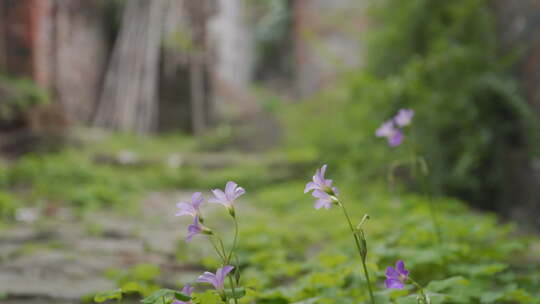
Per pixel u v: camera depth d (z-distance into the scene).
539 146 6.69
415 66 7.56
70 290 2.95
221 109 18.11
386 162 7.63
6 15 10.47
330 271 2.53
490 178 7.27
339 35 12.93
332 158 9.05
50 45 11.66
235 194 1.47
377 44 9.02
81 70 13.14
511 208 7.06
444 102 7.30
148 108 14.18
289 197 7.48
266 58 27.36
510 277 2.69
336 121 9.16
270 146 13.00
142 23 14.44
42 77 11.23
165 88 15.16
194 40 15.23
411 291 2.68
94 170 8.67
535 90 7.09
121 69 14.01
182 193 8.83
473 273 2.55
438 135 7.41
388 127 2.95
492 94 7.32
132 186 8.45
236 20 22.95
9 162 8.95
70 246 4.27
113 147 11.00
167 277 3.31
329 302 2.02
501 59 7.38
